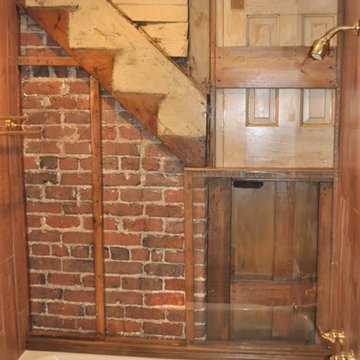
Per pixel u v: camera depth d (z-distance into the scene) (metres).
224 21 2.54
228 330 2.72
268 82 2.54
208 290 2.71
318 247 2.62
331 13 2.48
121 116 2.62
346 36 2.34
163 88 2.53
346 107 2.33
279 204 2.64
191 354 2.68
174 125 2.55
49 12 2.53
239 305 2.71
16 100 2.60
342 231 2.38
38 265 2.75
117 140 2.64
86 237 2.71
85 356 2.69
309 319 2.68
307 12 2.49
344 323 2.27
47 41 2.60
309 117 2.57
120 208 2.68
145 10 2.54
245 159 2.62
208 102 2.58
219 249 2.68
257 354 2.65
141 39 2.51
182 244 2.66
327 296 2.62
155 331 2.74
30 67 2.63
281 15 2.51
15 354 2.61
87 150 2.66
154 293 2.71
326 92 2.54
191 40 2.56
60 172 2.69
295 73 2.52
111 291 2.73
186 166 2.58
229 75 2.56
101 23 2.51
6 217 2.50
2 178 2.45
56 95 2.64
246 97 2.59
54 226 2.72
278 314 2.70
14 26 2.56
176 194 2.64
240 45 2.55
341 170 2.44
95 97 2.60
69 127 2.65
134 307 2.73
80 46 2.54
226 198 2.65
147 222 2.67
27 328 2.75
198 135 2.55
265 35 2.54
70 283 2.75
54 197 2.71
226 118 2.61
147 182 2.65
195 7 2.54
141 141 2.63
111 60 2.53
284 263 2.67
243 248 2.69
